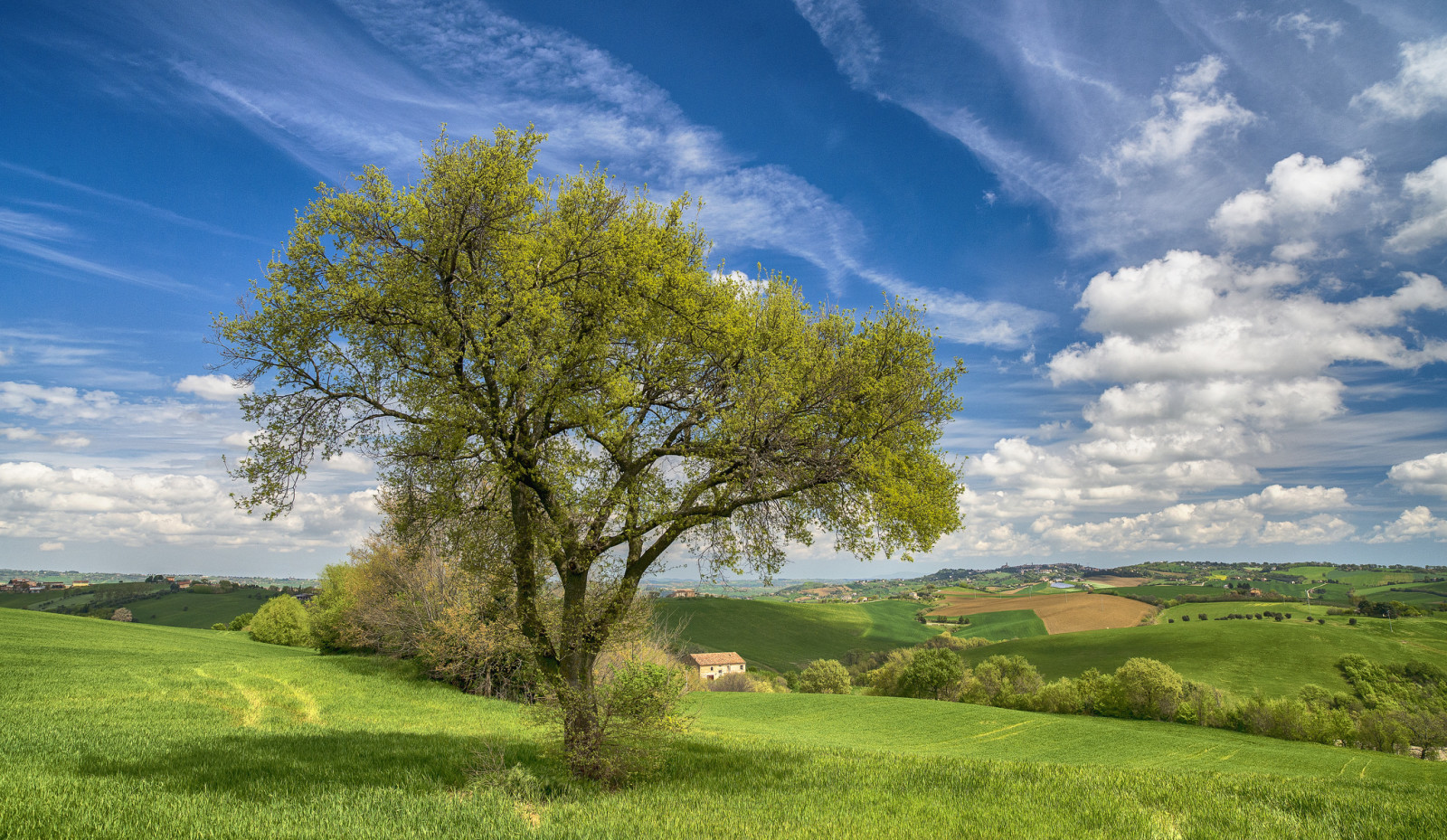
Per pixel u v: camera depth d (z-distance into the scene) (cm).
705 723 4416
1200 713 6681
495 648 3656
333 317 1315
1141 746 5188
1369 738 5978
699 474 1482
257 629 8825
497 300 1268
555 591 1803
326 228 1321
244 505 1307
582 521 1431
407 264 1333
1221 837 888
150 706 2486
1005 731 5431
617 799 1130
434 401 1254
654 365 1488
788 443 1359
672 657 3753
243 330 1301
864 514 1477
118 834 762
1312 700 7756
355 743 1631
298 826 833
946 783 1266
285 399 1348
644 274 1339
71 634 5553
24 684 2795
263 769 1221
